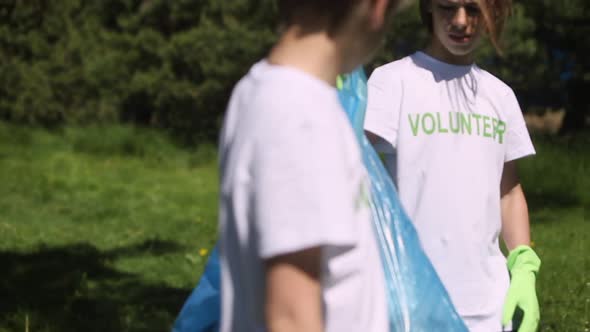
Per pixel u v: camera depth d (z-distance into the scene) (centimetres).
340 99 316
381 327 202
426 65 373
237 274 199
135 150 1678
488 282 365
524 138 382
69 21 1850
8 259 849
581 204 1180
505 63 1605
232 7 1759
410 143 365
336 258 193
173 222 1063
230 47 1712
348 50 202
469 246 362
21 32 1830
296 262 184
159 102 1769
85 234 989
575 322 663
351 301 195
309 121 188
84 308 705
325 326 194
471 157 365
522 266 372
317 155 186
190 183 1405
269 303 185
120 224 1052
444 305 315
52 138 1723
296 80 193
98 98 1836
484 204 365
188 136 1756
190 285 796
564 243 932
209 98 1738
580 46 1725
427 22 378
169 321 679
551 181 1241
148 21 1827
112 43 1848
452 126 366
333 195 185
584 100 1855
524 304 360
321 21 200
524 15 1603
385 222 317
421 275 316
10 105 1833
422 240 362
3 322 655
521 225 388
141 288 777
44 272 808
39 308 695
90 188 1298
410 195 364
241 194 192
